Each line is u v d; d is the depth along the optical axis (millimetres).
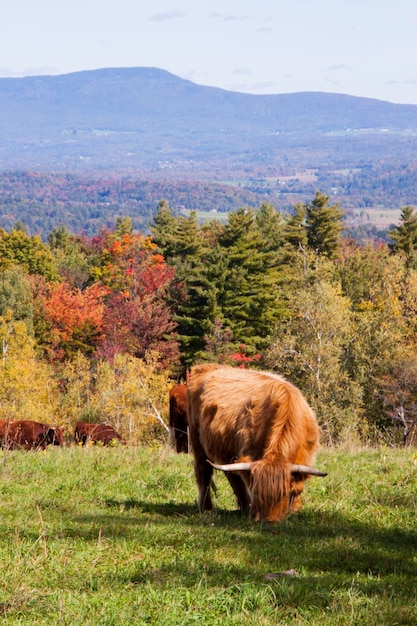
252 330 94250
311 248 118625
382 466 15133
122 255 118438
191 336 92375
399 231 128750
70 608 7199
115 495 13570
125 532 10219
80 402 71875
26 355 77000
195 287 93688
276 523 10359
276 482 10234
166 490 14070
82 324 103938
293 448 10734
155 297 107875
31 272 134250
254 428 11023
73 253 158625
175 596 7438
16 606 7277
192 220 126688
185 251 126875
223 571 8297
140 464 16500
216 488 13430
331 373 62688
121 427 63219
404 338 72938
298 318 69000
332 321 65500
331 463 15898
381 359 63750
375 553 9336
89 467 16047
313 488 13328
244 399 11562
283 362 66625
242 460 10758
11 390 69812
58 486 14242
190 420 12938
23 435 26125
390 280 83188
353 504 12391
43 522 10898
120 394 64688
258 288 96812
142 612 7051
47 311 108188
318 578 8062
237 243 100500
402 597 7492
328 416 60094
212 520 11250
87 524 10875
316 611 7070
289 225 121938
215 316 91312
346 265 111500
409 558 9180
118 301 106000
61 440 26531
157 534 10055
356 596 7410
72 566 8648
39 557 8773
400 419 58531
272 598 7379
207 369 13023
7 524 10867
